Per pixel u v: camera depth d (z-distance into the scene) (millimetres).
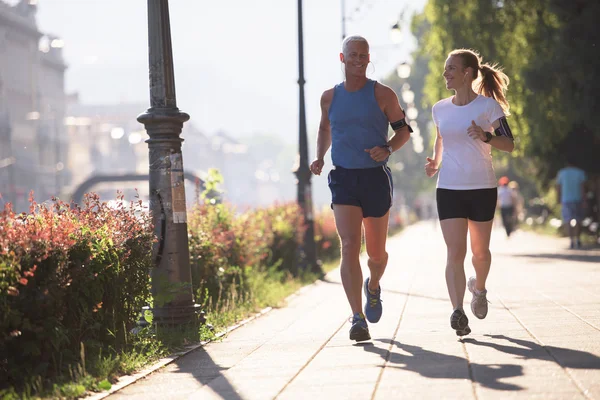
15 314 10531
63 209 12805
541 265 28688
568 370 9430
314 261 31984
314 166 13273
